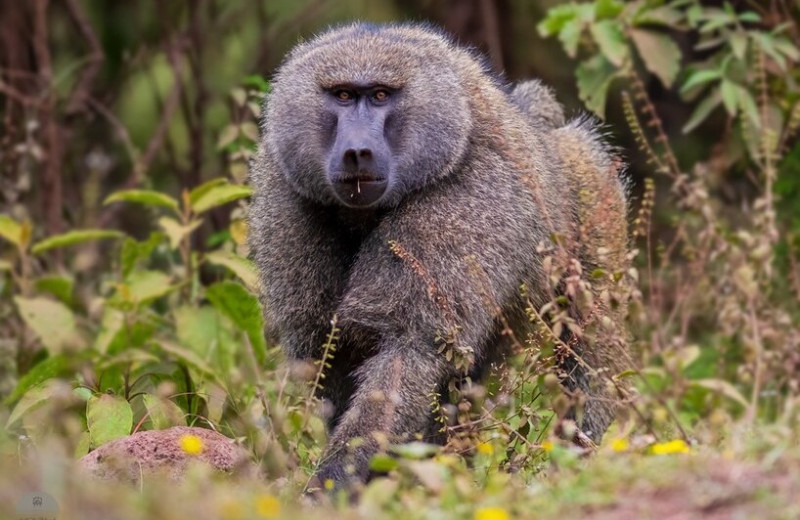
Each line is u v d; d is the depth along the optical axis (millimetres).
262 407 9672
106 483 7277
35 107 16312
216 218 15672
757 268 12000
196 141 16812
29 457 8289
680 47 17562
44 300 12078
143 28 19109
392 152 9367
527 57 18922
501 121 9711
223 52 18344
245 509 6312
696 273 12289
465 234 9203
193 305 11969
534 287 9625
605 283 9891
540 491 6988
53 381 9656
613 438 8922
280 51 18531
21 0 17375
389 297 9109
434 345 9047
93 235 13125
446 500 6867
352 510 7012
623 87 18000
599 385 10016
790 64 14711
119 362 10945
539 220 9586
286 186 9773
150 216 16578
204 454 7867
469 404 8812
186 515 6047
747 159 15078
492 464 8414
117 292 12523
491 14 18188
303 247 9680
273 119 9812
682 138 18047
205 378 10680
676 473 6828
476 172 9406
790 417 10016
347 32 9766
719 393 11734
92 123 18656
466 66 9828
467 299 9055
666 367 11477
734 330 12047
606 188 10945
